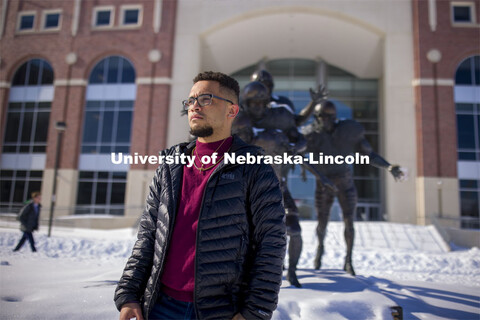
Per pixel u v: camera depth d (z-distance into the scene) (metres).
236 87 1.73
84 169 21.48
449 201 18.58
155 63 21.75
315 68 27.02
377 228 15.46
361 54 23.95
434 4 20.39
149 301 1.49
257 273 1.42
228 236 1.49
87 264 5.62
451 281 6.05
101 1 22.88
